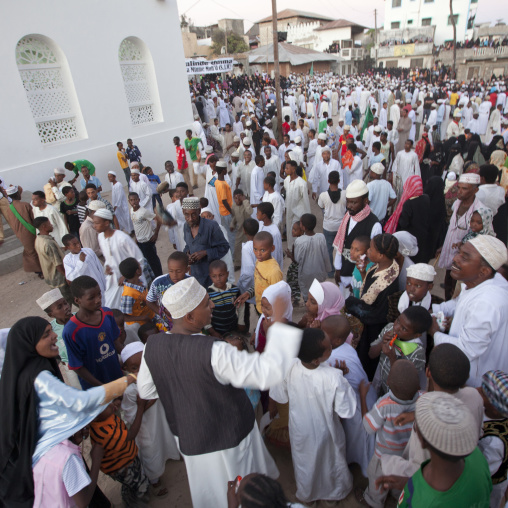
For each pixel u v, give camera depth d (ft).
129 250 15.53
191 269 14.80
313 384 7.74
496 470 6.83
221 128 59.77
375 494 8.09
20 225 22.44
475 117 50.03
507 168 20.08
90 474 7.38
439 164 30.86
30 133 32.17
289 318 10.71
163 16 42.22
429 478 5.01
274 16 44.60
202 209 20.12
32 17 31.17
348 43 178.29
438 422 4.50
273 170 28.73
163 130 44.55
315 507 8.78
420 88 89.25
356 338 10.96
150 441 9.26
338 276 14.57
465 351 7.79
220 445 6.73
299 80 119.85
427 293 9.85
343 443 8.55
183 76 46.09
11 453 6.48
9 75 30.35
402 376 7.19
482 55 131.85
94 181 30.42
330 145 39.99
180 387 6.42
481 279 7.94
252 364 5.58
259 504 4.40
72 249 15.33
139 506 9.13
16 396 6.64
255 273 12.66
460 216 14.40
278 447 10.28
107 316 10.35
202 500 7.53
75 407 6.64
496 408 6.49
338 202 18.61
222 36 144.56
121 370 10.85
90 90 36.22
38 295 22.15
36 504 6.42
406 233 13.00
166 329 12.30
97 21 35.78
